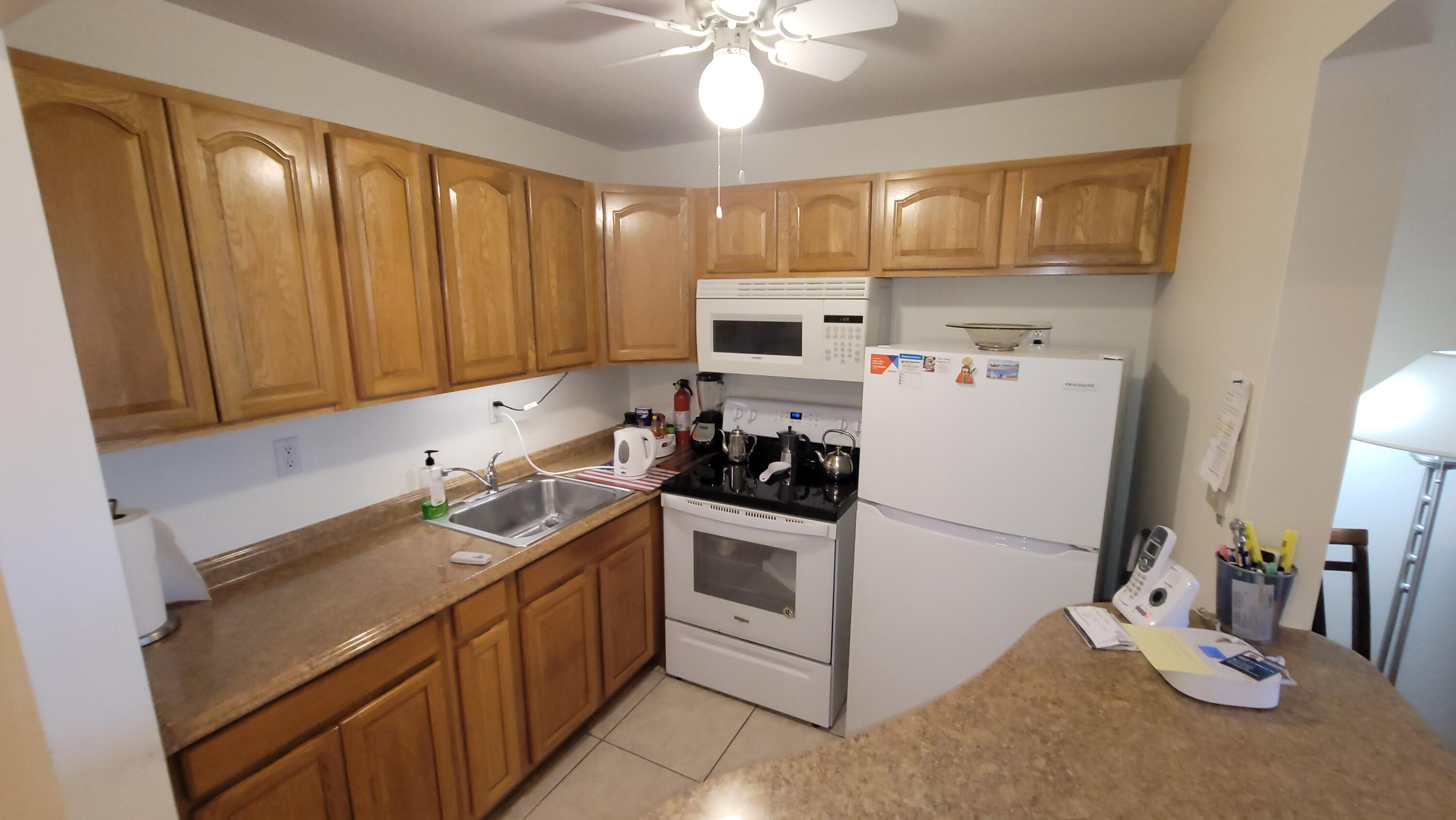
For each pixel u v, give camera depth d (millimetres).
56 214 1073
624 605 2250
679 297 2516
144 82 1161
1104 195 1893
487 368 1956
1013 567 1770
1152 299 2148
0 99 765
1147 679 1025
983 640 1852
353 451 1896
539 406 2605
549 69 1896
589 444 2885
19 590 827
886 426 1922
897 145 2439
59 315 833
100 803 929
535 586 1827
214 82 1540
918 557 1912
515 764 1807
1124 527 2295
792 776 843
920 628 1945
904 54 1795
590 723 2246
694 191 2463
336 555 1751
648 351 2523
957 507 1833
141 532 1272
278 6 1467
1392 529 1829
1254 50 1305
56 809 897
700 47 1398
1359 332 1062
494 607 1683
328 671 1272
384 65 1854
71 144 1083
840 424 2588
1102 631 1143
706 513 2252
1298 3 1087
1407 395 1435
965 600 1858
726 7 1205
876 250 2217
